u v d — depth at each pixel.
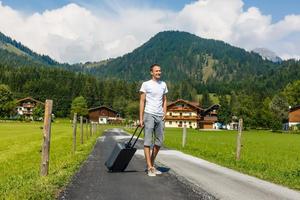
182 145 27.98
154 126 11.41
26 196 7.71
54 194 8.23
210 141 43.16
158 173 11.22
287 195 8.98
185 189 9.01
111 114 191.88
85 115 190.00
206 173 12.00
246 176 11.85
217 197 8.30
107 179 10.28
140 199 7.88
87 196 8.10
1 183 10.50
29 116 182.25
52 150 22.73
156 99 11.34
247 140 53.66
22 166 15.88
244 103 147.88
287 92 183.62
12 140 36.47
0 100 164.88
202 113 163.62
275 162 18.80
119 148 11.55
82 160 15.60
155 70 11.43
